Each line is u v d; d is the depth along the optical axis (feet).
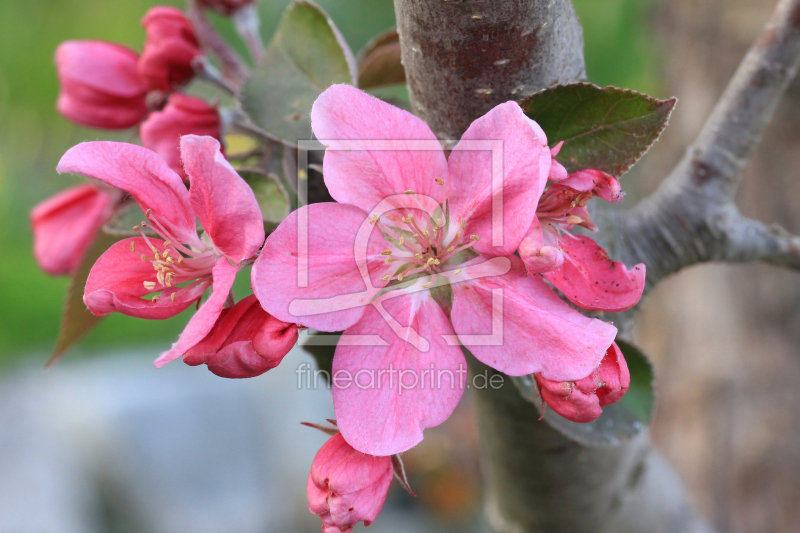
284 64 0.61
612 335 0.49
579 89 0.53
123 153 0.50
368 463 0.51
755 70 0.64
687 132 1.37
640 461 0.75
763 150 1.18
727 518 1.18
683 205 0.66
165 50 0.67
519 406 0.62
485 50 0.53
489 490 0.81
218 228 0.49
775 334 1.19
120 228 0.62
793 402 1.16
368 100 0.50
